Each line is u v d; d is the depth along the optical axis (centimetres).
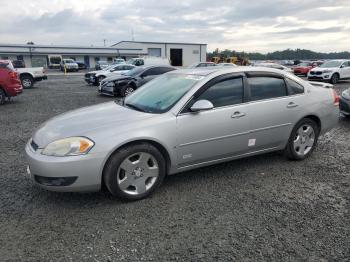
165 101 411
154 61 2725
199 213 348
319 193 398
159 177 384
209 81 415
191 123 392
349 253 280
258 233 310
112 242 297
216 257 275
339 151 564
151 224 326
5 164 505
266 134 456
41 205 366
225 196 388
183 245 292
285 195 392
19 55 5831
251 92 443
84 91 1727
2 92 1179
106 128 358
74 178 338
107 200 377
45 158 338
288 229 317
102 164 345
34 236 306
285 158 517
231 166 484
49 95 1512
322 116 510
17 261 271
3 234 309
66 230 316
